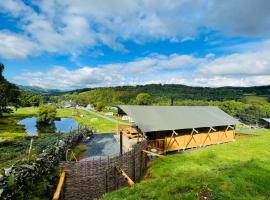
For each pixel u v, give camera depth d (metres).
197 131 35.62
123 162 19.88
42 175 17.08
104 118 93.44
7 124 74.38
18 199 12.93
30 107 169.88
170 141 34.19
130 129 37.00
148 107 39.06
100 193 17.89
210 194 11.75
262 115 94.62
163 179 14.94
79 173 17.08
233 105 106.19
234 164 19.09
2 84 67.88
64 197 16.55
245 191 12.55
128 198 11.73
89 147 32.19
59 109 165.75
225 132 41.31
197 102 120.69
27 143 37.53
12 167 14.21
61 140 26.05
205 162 24.09
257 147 32.41
